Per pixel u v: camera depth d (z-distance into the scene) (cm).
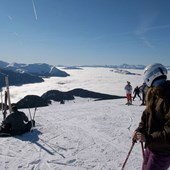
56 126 1241
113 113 1669
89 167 679
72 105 2283
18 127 1067
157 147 322
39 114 1698
